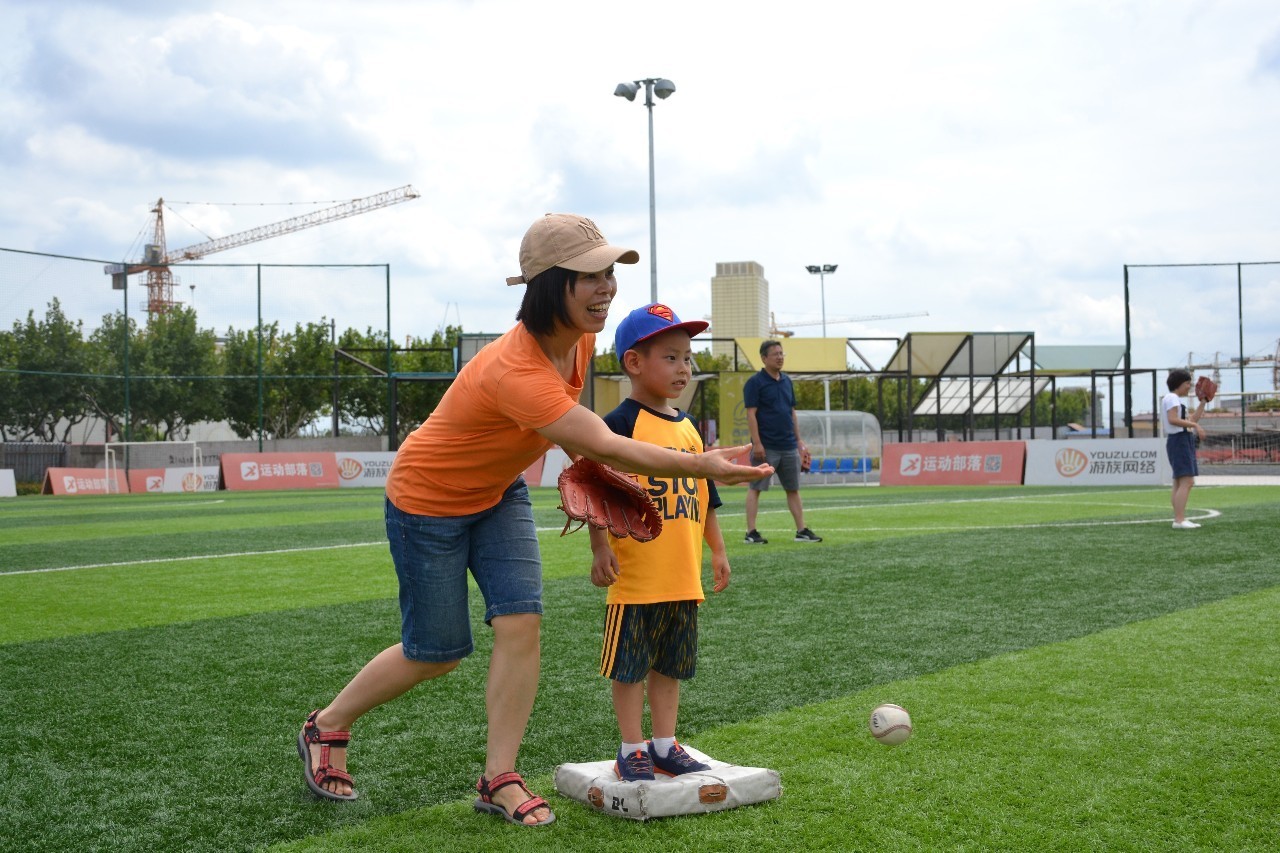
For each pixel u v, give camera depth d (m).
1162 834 2.52
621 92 25.77
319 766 2.95
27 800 2.95
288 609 6.31
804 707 3.78
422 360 44.16
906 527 11.04
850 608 5.92
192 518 15.21
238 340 37.12
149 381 31.59
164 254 93.19
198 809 2.87
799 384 49.72
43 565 8.88
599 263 2.61
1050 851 2.43
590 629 5.47
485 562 2.94
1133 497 16.03
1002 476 22.94
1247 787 2.83
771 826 2.62
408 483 2.90
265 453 29.11
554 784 3.05
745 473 2.39
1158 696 3.79
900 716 2.95
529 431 2.76
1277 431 30.84
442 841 2.59
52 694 4.22
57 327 29.41
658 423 3.11
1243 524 10.46
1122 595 6.18
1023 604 5.94
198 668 4.68
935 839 2.50
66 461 33.09
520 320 2.78
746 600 6.25
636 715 2.95
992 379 34.25
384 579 7.72
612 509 2.76
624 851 2.49
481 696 4.09
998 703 3.75
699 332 3.11
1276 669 4.19
